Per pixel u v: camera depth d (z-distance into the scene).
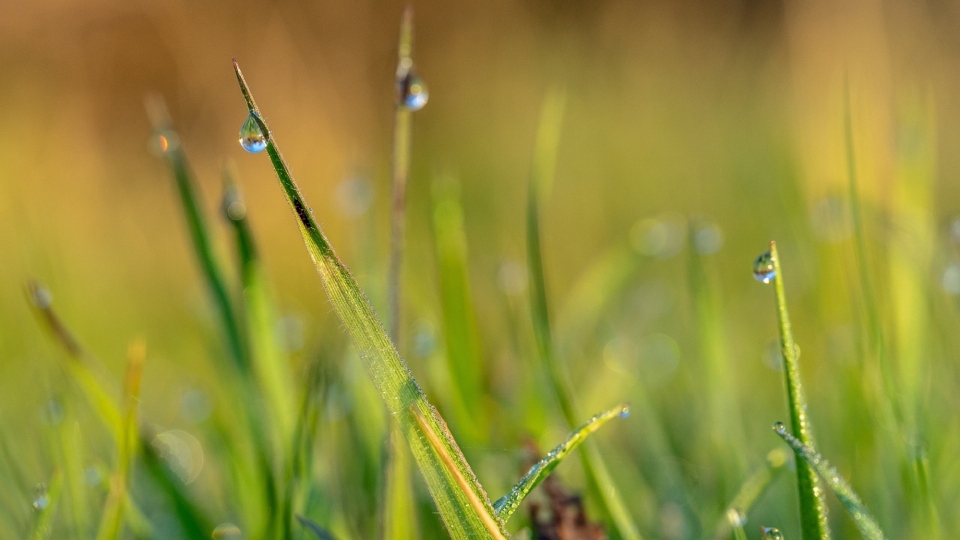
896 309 0.31
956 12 0.95
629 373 0.34
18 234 0.47
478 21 1.46
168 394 0.46
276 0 1.20
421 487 0.28
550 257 0.78
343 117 1.20
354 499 0.29
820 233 0.36
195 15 1.14
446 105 1.33
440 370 0.31
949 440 0.30
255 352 0.29
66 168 0.97
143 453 0.28
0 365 0.37
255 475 0.29
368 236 0.33
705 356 0.31
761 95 1.12
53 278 0.47
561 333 0.39
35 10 1.10
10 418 0.33
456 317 0.30
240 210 0.29
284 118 1.08
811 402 0.35
